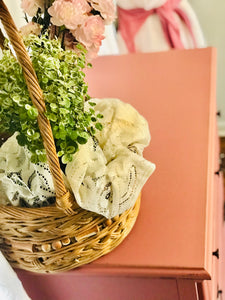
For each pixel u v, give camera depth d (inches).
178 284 27.5
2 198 25.2
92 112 24.3
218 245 43.8
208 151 33.5
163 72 42.7
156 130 36.0
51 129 22.2
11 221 24.7
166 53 45.7
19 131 22.5
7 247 26.6
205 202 29.7
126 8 58.4
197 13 69.1
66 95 21.9
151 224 29.0
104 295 30.2
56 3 23.6
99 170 23.9
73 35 25.5
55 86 21.9
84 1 24.2
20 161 24.1
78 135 22.6
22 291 28.0
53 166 21.1
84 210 24.8
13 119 22.2
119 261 27.2
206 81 40.7
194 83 40.6
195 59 44.0
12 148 24.3
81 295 30.7
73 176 23.4
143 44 59.9
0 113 22.3
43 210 23.8
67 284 30.3
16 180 23.6
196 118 36.6
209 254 27.2
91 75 43.6
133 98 39.8
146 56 45.6
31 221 24.3
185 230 28.2
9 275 26.6
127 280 28.7
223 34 69.9
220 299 43.0
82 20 24.1
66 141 23.0
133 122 27.1
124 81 42.2
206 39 71.2
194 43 61.1
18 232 25.2
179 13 58.9
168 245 27.5
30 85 20.0
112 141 25.8
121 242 28.4
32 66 20.0
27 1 25.1
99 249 26.7
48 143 20.6
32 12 25.6
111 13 25.4
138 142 26.7
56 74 22.0
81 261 26.7
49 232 24.9
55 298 31.5
